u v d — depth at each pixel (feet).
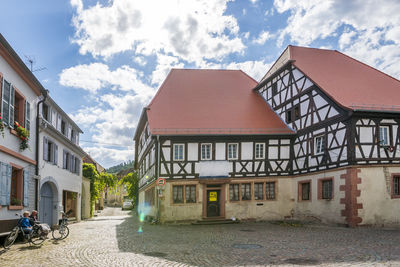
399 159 53.26
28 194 44.16
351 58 77.20
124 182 122.72
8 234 36.40
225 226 59.67
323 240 38.24
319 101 60.03
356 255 28.35
